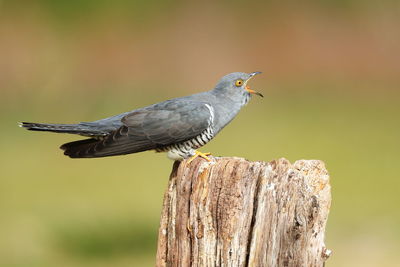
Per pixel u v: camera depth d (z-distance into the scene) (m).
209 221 4.91
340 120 21.45
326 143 18.25
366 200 13.15
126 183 14.57
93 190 13.95
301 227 4.57
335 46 27.17
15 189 14.05
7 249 10.76
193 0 28.34
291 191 4.66
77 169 15.92
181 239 5.10
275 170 4.82
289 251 4.61
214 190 4.90
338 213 12.38
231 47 26.77
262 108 23.16
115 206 12.84
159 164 16.55
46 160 16.55
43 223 11.81
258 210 4.72
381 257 10.20
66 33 25.58
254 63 26.34
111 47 25.77
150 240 11.29
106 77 24.81
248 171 4.85
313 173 5.00
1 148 17.67
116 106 22.52
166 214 5.36
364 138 18.89
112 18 26.67
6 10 25.12
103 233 11.38
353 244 10.83
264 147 17.62
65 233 11.48
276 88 25.45
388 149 17.52
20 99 22.62
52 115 21.28
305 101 23.92
